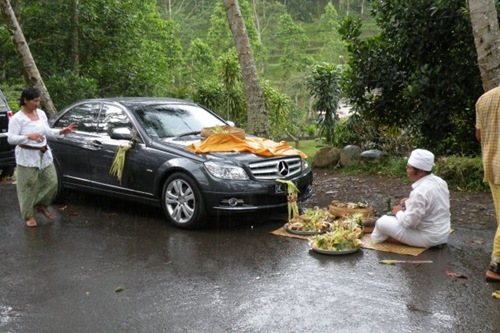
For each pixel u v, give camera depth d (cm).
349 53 1059
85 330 390
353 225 579
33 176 645
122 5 1603
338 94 1241
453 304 421
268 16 5569
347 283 468
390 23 971
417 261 520
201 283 474
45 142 653
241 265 519
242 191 616
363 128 1126
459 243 575
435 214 546
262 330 383
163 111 742
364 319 397
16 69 1566
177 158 645
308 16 6338
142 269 512
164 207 661
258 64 4281
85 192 831
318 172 1059
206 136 684
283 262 525
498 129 455
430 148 988
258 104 1105
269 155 659
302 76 3195
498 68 740
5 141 958
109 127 730
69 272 507
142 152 678
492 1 742
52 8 1507
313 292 449
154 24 2173
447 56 940
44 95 1198
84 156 740
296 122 2123
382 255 540
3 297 451
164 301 437
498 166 454
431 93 933
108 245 589
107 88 1667
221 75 1616
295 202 643
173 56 2650
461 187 829
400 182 911
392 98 1027
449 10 888
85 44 1594
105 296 450
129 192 697
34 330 391
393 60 1006
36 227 665
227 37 3981
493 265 465
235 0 1090
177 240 603
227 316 407
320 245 550
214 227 653
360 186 899
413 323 390
